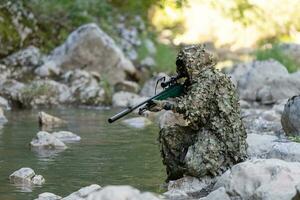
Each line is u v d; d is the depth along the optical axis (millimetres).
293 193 11055
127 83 32469
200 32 42844
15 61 32688
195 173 13414
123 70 33312
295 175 11555
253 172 11820
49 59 33281
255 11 46094
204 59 13719
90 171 15180
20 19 35156
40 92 28969
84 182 14086
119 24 39625
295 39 46344
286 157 14008
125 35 38844
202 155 13398
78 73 30906
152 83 31938
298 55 37688
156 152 17672
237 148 13500
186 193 13047
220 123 13492
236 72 34156
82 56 32656
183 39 41375
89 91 29844
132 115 26172
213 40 43406
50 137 18375
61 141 19062
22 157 16781
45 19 36562
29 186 13703
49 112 26828
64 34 36531
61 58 32875
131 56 37094
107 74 32906
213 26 43656
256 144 16453
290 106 19156
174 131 14000
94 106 29453
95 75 31688
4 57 33375
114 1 40969
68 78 30891
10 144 18703
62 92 29625
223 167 13484
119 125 23047
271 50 37625
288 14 47312
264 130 21797
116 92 31781
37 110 27406
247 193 11602
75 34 33188
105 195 10297
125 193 10414
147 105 13672
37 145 18203
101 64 32906
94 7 39531
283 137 18375
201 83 13508
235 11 45344
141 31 39688
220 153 13477
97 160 16500
